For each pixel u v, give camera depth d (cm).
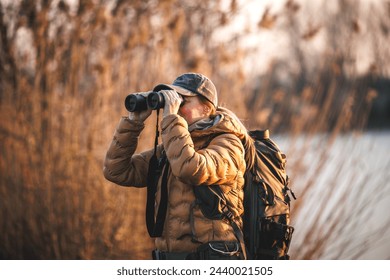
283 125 2097
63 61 1992
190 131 886
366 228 1973
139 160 982
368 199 1892
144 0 2031
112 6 2066
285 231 899
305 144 1930
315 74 2217
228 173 854
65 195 1844
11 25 2045
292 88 2162
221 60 1991
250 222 898
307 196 1862
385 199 2253
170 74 1955
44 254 1862
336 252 1842
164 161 916
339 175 1855
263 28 2042
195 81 908
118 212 1831
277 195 913
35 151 1908
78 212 1831
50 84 1942
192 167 824
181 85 908
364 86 2123
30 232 1889
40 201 1869
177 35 1966
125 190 1833
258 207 898
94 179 1856
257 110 2017
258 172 910
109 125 1916
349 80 2145
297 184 1878
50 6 1989
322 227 1822
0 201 1906
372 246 1900
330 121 2070
